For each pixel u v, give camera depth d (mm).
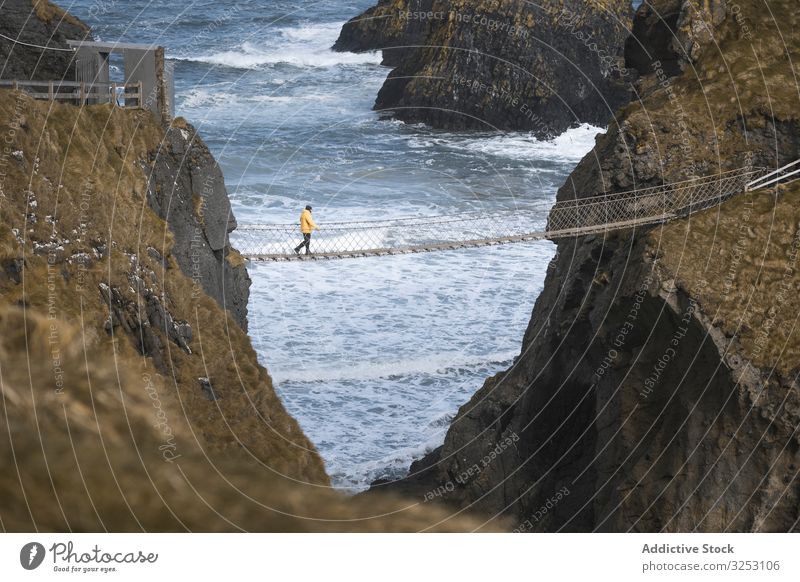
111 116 29797
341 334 48781
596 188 37281
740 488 29266
